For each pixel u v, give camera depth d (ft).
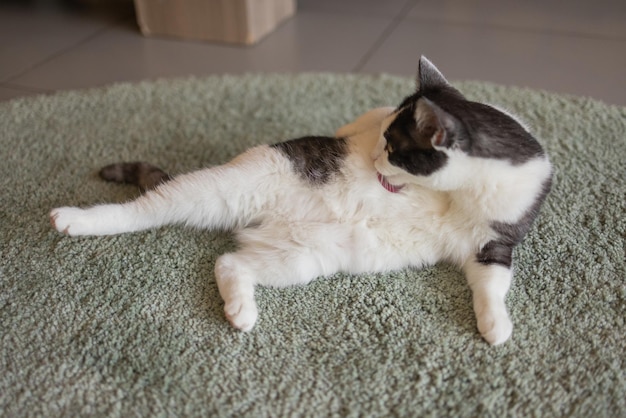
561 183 5.40
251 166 4.42
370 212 4.31
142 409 3.54
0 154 5.95
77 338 4.00
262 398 3.61
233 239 4.85
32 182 5.55
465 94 6.89
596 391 3.62
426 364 3.79
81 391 3.65
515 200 4.04
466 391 3.64
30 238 4.86
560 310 4.19
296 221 4.42
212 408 3.55
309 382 3.71
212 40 8.86
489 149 3.86
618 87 7.30
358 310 4.21
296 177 4.37
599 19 9.09
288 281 4.38
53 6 9.99
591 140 6.02
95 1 10.14
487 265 4.24
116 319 4.13
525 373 3.74
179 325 4.09
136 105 6.88
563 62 7.93
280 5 9.21
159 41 8.86
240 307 4.01
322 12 9.74
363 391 3.64
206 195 4.44
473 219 4.19
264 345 3.96
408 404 3.57
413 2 10.00
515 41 8.55
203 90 7.20
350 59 8.22
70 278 4.47
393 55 8.28
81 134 6.32
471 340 3.95
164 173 5.21
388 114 4.62
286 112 6.71
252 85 7.30
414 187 4.25
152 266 4.58
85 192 5.40
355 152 4.33
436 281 4.44
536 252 4.68
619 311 4.17
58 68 8.05
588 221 4.97
